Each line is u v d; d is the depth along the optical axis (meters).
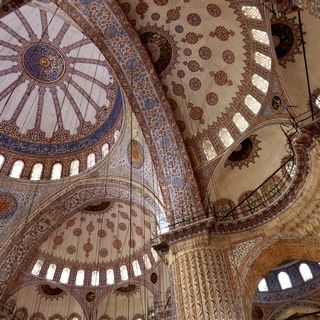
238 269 9.23
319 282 14.52
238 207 10.66
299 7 5.25
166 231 10.20
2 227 13.15
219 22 10.02
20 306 14.89
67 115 15.60
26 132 15.08
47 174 14.45
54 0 9.73
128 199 13.55
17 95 14.99
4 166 14.04
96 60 14.47
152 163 11.27
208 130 11.21
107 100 14.74
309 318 14.16
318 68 9.02
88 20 10.15
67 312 15.70
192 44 10.66
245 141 10.94
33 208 13.64
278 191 10.13
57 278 14.95
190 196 10.52
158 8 10.21
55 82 15.34
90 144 14.84
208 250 9.29
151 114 11.20
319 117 8.80
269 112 9.83
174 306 8.73
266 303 14.89
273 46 9.08
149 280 14.97
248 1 8.85
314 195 8.99
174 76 11.16
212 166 10.95
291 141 9.71
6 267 13.13
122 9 10.09
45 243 14.86
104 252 16.09
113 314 15.80
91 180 13.74
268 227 9.77
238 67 10.35
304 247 9.53
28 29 14.02
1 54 14.15
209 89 11.03
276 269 15.55
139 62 10.77
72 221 15.61
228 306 8.20
